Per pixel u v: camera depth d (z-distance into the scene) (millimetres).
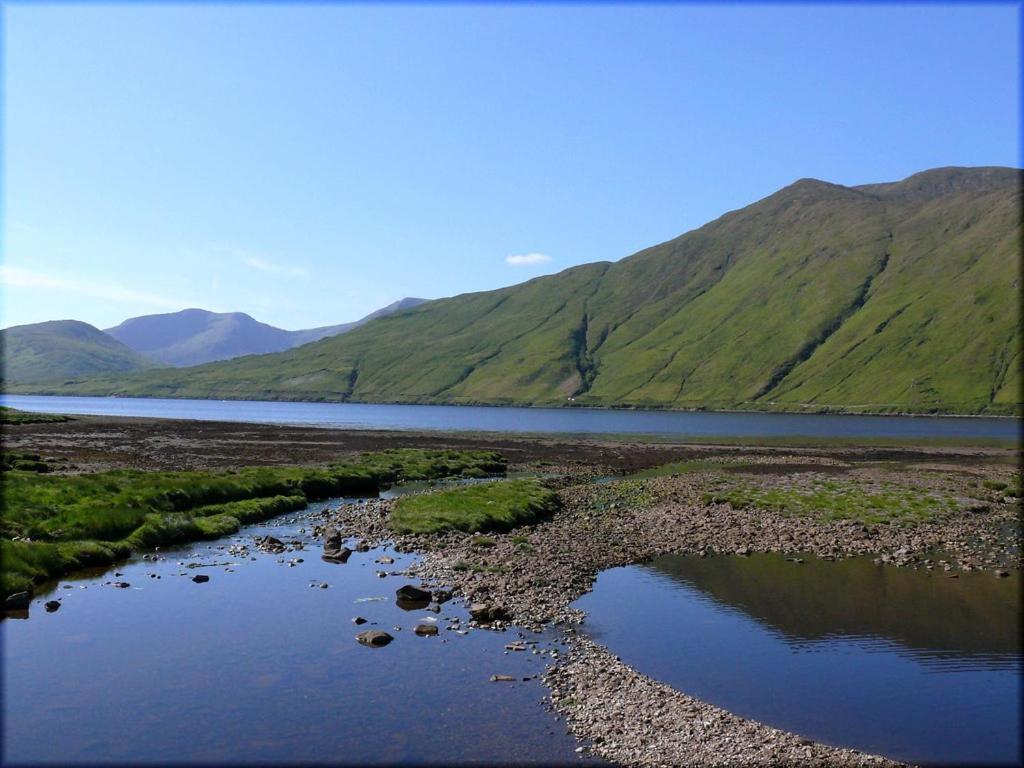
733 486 68125
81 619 26391
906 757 17531
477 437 146875
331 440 123188
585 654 23969
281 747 17094
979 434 174500
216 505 49781
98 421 153000
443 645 24391
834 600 30969
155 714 18703
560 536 44250
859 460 105625
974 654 24438
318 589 31109
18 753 16469
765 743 17984
